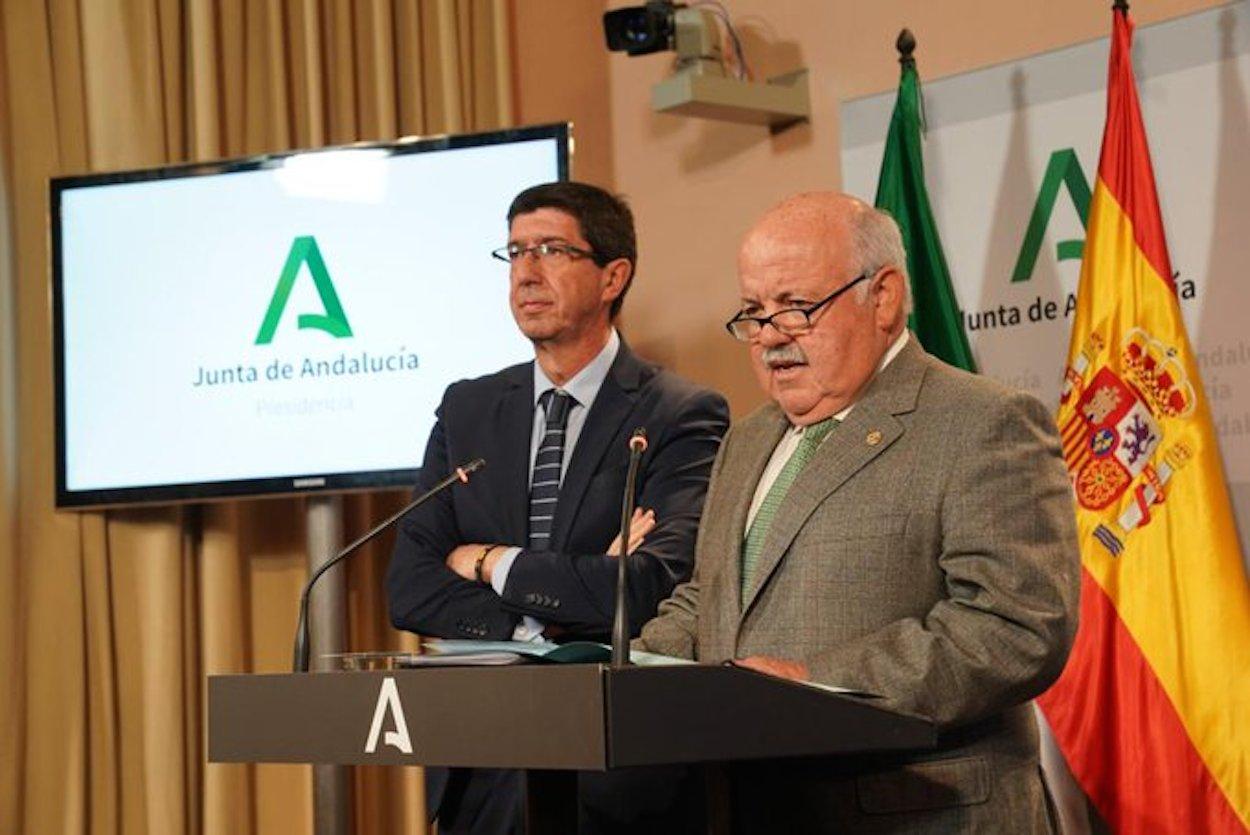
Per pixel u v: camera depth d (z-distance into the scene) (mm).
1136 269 3330
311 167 4078
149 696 4203
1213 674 3160
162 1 4375
